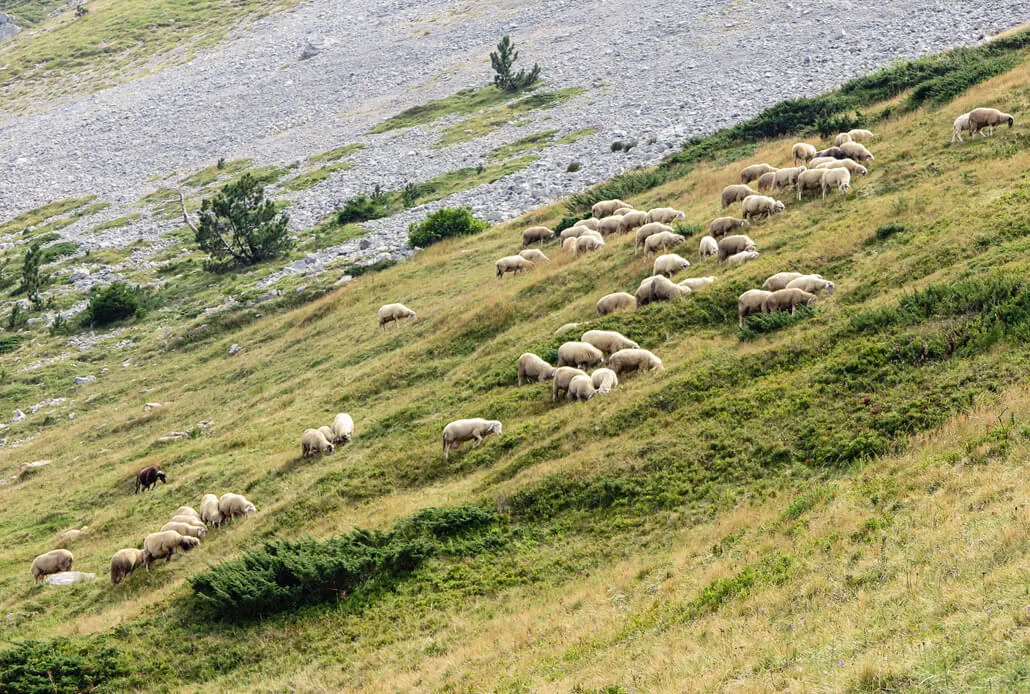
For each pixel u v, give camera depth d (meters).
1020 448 59.25
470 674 56.69
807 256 104.81
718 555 62.19
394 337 143.25
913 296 84.31
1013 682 36.19
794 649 44.78
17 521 122.12
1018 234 91.44
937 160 122.00
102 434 154.50
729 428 77.81
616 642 54.56
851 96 191.12
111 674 71.62
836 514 60.06
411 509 84.25
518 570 71.88
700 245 119.69
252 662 70.06
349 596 74.38
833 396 76.56
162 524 104.88
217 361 176.75
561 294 126.69
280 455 111.75
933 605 44.53
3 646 80.94
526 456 86.44
